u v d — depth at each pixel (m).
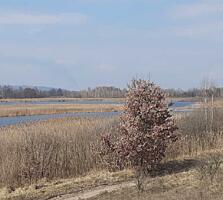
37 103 120.62
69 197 20.41
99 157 25.98
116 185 21.97
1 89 151.38
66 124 30.66
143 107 23.52
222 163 22.41
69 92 173.12
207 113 34.66
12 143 24.80
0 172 23.48
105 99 149.38
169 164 25.69
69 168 25.23
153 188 19.08
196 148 29.12
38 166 24.05
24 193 21.31
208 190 16.48
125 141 23.55
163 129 23.44
